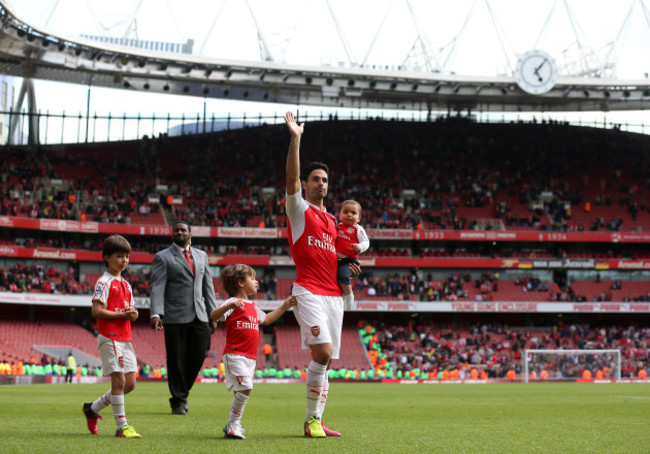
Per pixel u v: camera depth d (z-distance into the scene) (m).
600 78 59.25
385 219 63.00
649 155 74.25
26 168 62.69
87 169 65.94
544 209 66.62
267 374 49.97
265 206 64.44
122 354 7.90
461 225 62.88
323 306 8.06
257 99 66.69
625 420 11.80
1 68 58.44
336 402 19.16
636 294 62.44
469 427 9.99
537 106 69.06
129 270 60.12
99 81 61.88
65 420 10.09
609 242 64.62
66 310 57.22
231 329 8.07
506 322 62.84
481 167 71.00
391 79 59.69
